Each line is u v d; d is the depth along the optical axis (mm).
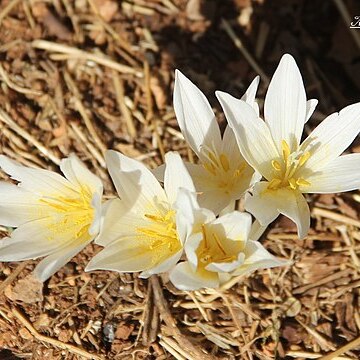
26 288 559
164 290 561
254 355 552
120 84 619
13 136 599
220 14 646
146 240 516
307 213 520
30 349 552
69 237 521
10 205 526
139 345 549
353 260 572
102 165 595
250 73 632
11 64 619
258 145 527
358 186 523
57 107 609
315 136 534
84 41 632
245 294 561
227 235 509
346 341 556
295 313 562
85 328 553
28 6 635
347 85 635
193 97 530
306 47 644
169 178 510
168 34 640
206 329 554
